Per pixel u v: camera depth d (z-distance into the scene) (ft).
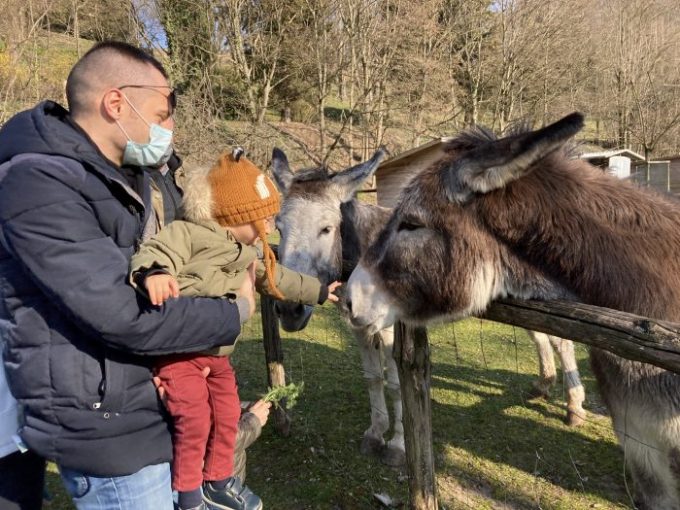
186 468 5.77
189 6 50.98
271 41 55.62
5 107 31.81
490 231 7.00
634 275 6.44
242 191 5.81
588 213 6.75
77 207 4.69
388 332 12.68
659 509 7.32
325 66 55.62
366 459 12.94
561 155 7.40
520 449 13.48
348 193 12.78
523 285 7.01
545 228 6.72
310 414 15.35
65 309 4.57
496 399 16.53
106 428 5.04
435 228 7.15
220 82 53.52
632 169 49.14
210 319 5.25
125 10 48.83
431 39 59.16
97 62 5.21
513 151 6.23
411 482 8.84
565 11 60.70
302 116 67.72
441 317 7.41
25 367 4.81
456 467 12.60
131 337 4.74
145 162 5.59
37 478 6.45
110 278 4.68
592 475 12.28
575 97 67.67
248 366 19.20
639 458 7.22
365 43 55.47
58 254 4.50
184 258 5.50
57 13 47.34
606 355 7.06
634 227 6.75
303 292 8.31
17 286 4.87
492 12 63.16
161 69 5.69
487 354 20.57
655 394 6.61
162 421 5.63
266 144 39.11
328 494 11.49
